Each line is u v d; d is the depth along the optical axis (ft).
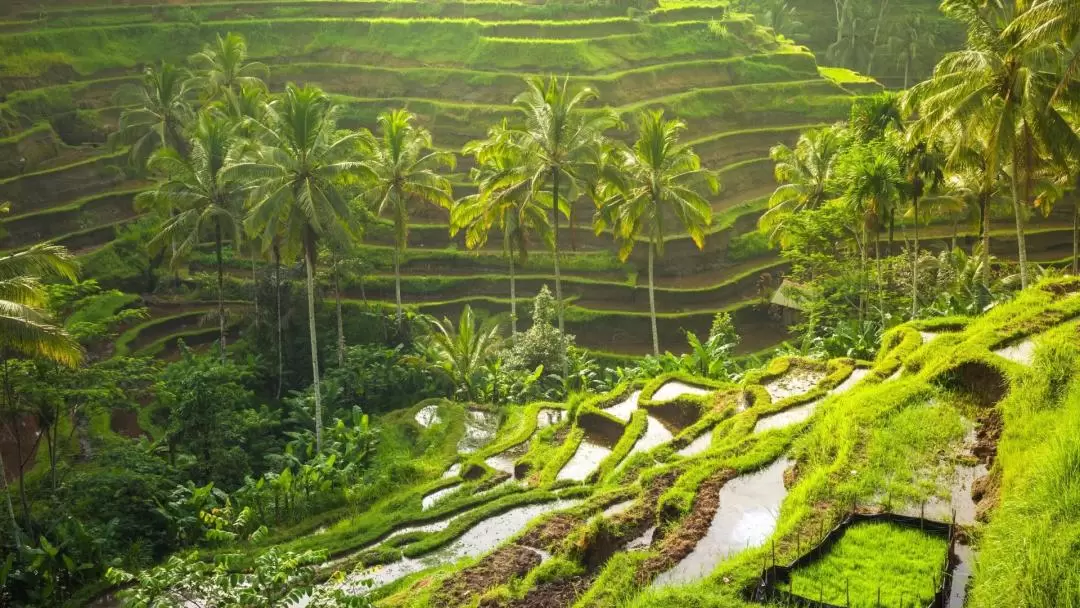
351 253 156.35
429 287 182.80
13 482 104.53
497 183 128.26
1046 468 53.88
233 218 137.08
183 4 251.39
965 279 136.46
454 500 88.58
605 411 103.91
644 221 192.44
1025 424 63.87
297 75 229.86
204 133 136.77
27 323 76.89
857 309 141.90
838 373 92.84
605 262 189.67
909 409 72.23
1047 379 69.00
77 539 81.35
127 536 87.61
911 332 94.12
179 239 144.25
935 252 187.93
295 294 150.61
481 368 136.36
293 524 92.27
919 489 61.05
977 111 101.09
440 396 137.18
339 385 137.08
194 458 101.14
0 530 82.79
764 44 252.01
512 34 236.43
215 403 108.78
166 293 176.14
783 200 164.86
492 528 79.20
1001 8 100.37
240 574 49.44
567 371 139.03
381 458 109.09
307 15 252.01
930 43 305.12
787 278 172.65
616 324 174.60
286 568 47.83
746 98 228.63
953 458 65.26
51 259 84.74
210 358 129.29
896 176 120.06
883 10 318.24
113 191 196.75
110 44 232.12
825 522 57.41
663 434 95.66
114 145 191.42
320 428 114.83
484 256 189.47
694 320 175.22
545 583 60.23
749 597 50.67
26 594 77.36
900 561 52.29
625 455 90.02
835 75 254.88
